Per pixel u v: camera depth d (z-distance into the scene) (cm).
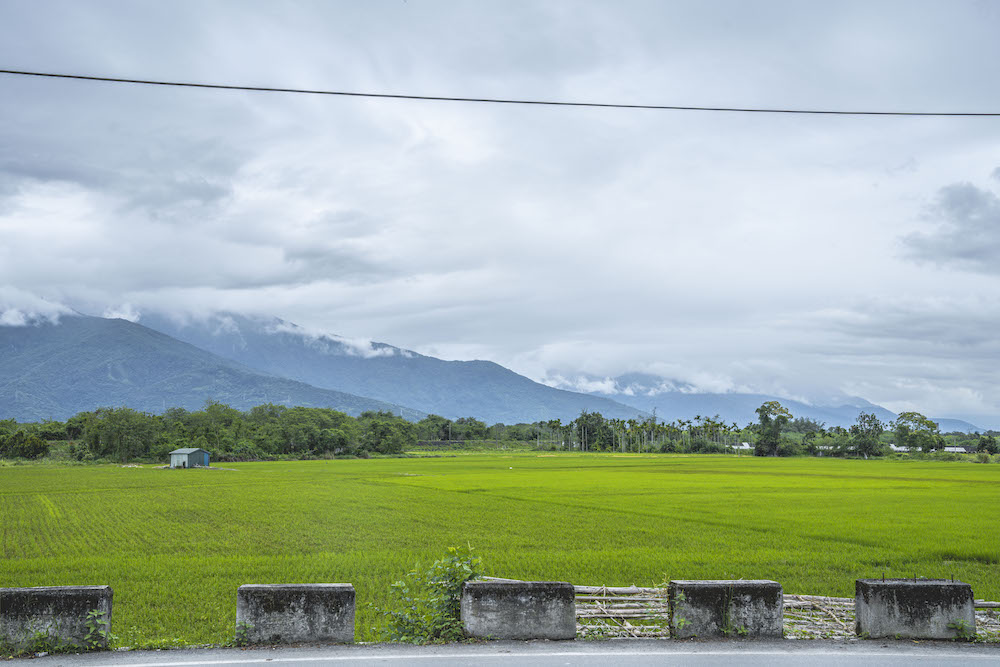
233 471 11169
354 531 3644
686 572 2416
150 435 15675
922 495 6116
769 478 8825
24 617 1068
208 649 1086
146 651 1073
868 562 2703
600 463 14175
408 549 2986
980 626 1391
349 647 1098
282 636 1121
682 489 6825
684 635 1161
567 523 3997
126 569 2481
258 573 2384
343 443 18600
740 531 3634
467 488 6994
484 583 1169
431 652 1070
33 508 5081
